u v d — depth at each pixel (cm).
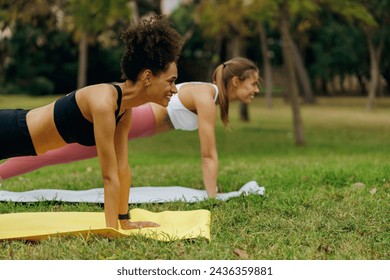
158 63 479
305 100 3953
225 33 2478
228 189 770
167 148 1706
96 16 1529
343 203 622
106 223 499
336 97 4750
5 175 680
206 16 2002
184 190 737
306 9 1745
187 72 4325
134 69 482
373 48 3064
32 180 868
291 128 2362
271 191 693
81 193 708
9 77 4009
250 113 3150
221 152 1580
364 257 465
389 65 3266
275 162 1121
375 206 608
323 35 3703
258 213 586
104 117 477
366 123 2631
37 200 657
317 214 576
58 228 530
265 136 2055
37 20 1720
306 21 1950
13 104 2953
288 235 511
